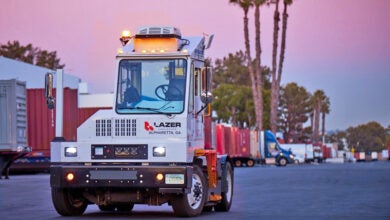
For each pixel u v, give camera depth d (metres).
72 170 18.17
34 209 21.69
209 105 19.80
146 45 18.77
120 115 18.36
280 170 62.72
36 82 67.69
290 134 185.12
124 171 17.91
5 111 41.94
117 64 18.75
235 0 90.12
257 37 92.12
